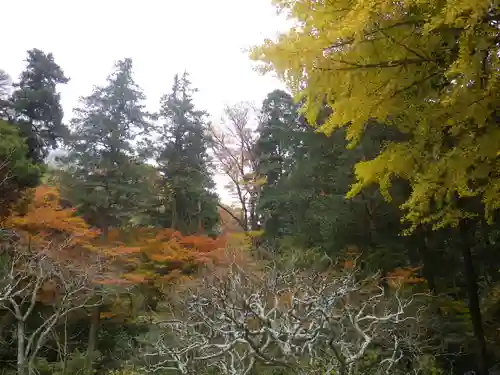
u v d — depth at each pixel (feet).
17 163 38.01
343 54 9.02
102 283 32.68
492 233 36.94
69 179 52.19
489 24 7.57
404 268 33.47
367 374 18.80
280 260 34.68
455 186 9.39
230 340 16.63
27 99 52.85
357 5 8.21
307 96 9.53
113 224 50.70
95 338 38.50
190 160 67.56
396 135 31.60
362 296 27.07
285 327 15.38
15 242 30.66
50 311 35.17
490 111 8.03
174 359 16.74
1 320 33.09
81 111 57.31
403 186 32.42
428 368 24.85
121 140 55.36
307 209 45.60
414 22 8.84
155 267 40.45
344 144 37.73
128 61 61.87
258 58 9.18
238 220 71.51
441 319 30.50
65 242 32.40
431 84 9.21
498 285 39.14
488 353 31.94
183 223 60.39
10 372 29.76
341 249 34.65
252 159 72.74
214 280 27.40
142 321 38.34
